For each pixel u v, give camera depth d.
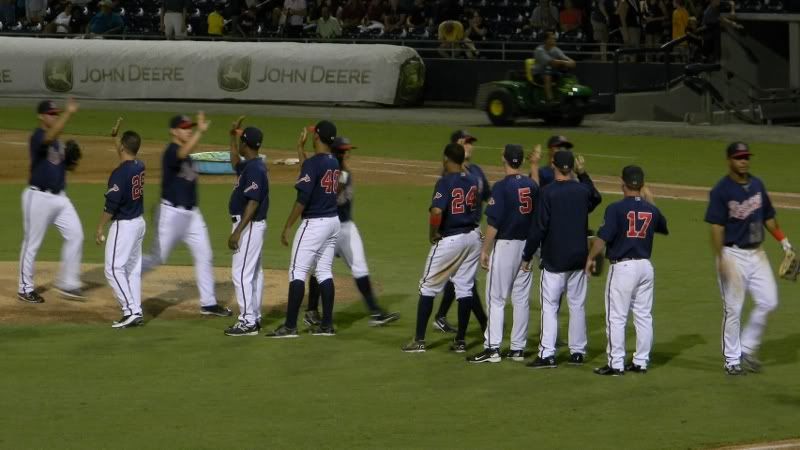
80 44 110.31
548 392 30.09
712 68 94.50
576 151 81.06
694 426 27.19
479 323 36.94
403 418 27.78
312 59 105.31
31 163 39.50
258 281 36.78
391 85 103.25
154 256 37.91
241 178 35.81
